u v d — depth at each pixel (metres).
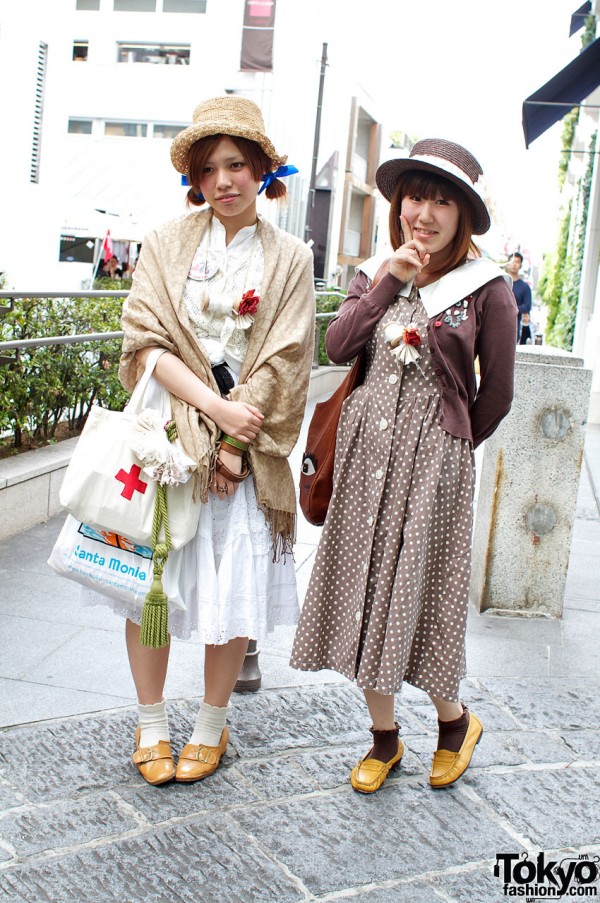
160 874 2.19
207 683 2.63
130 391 2.67
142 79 26.23
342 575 2.55
